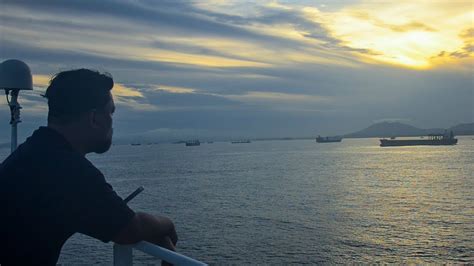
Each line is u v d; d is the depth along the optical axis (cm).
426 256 2586
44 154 195
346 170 9538
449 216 3850
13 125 473
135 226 189
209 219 3841
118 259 201
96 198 186
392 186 6391
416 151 18712
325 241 2966
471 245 2792
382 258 2566
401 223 3566
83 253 2048
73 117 203
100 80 208
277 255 2620
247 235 3156
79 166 191
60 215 185
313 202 4906
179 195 5597
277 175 8612
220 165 12512
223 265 2405
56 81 204
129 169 11081
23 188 190
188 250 2741
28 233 187
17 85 453
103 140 213
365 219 3769
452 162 11281
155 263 1359
